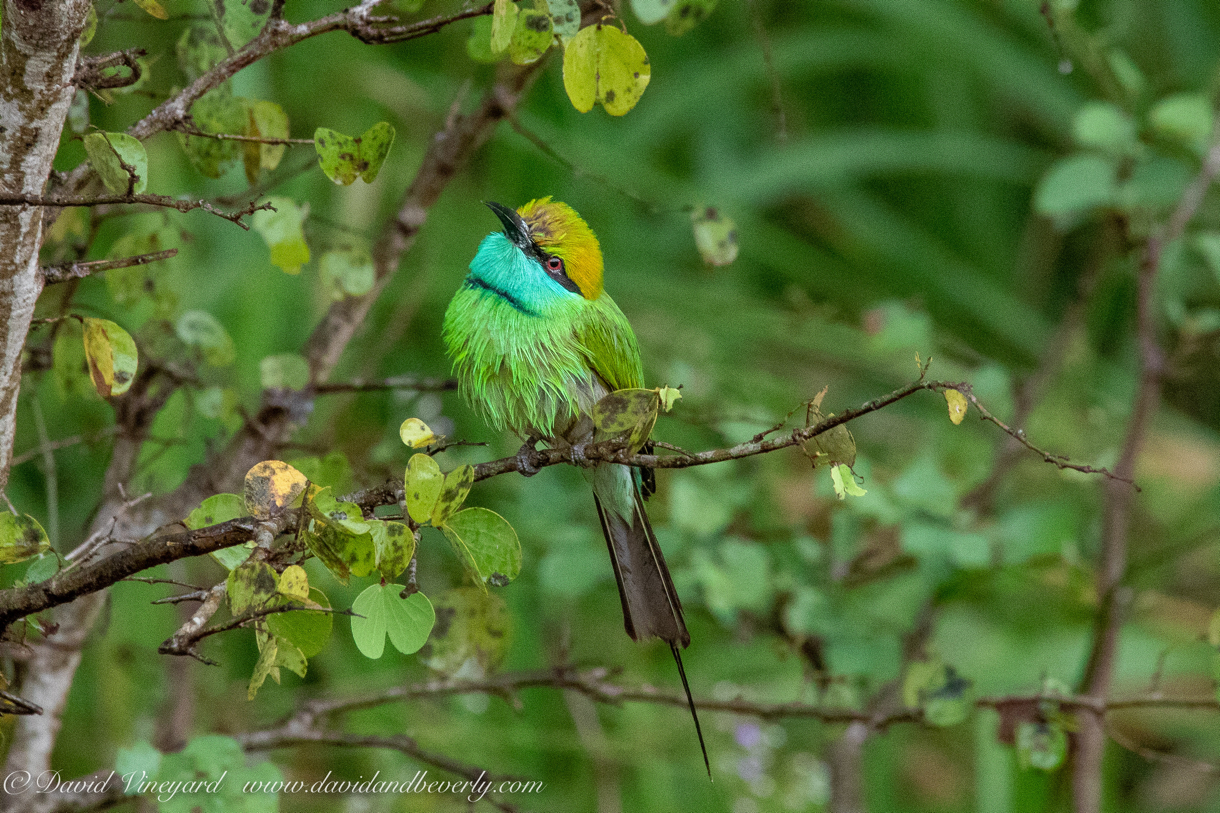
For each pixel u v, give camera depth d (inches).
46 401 408.5
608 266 534.6
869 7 613.3
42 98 177.8
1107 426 494.3
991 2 607.2
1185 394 565.3
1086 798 349.7
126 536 300.7
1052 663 460.1
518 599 450.0
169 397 309.4
